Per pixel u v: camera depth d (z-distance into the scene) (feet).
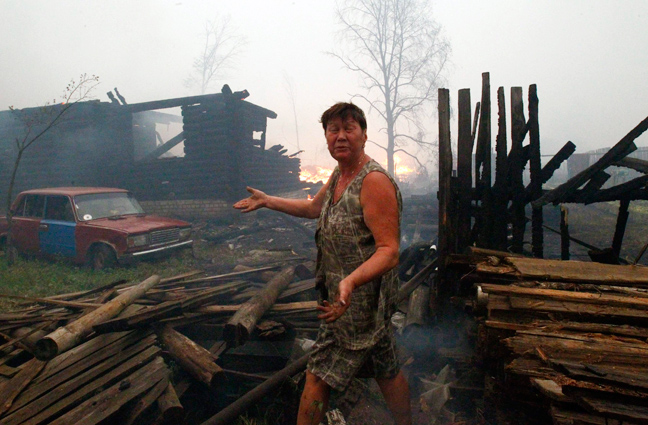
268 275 18.12
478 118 15.75
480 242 14.11
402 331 13.29
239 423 9.68
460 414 9.93
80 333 10.78
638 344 6.46
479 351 9.11
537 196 13.79
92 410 8.51
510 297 7.94
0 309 16.15
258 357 11.65
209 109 44.55
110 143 47.91
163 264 25.84
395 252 6.16
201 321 12.96
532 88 13.53
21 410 8.66
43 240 26.43
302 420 6.91
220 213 44.42
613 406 5.17
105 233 24.21
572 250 30.32
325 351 6.97
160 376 9.74
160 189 46.62
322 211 7.08
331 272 6.88
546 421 7.93
